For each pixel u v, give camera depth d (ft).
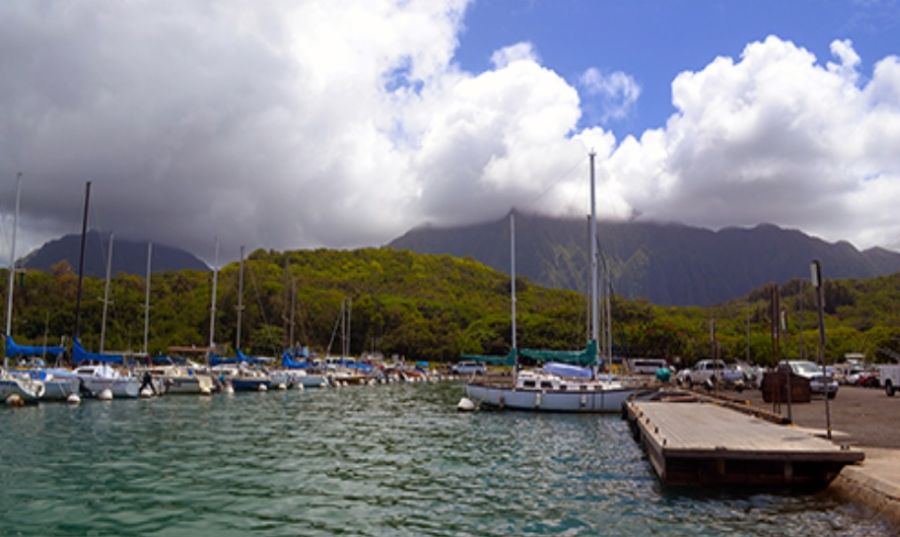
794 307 478.18
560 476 66.18
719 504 51.26
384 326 453.17
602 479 64.28
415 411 144.25
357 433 102.68
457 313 483.10
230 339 353.10
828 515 47.06
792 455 54.34
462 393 214.07
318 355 363.15
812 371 144.77
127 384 159.53
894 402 122.31
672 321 385.29
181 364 237.45
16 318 272.92
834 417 89.66
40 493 56.08
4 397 134.21
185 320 343.67
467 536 44.34
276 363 277.23
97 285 325.83
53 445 84.23
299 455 79.15
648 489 58.29
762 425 74.74
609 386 140.97
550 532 45.11
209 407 145.48
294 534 44.65
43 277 316.40
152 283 380.37
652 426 73.72
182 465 70.64
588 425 116.37
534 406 139.23
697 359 329.72
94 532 44.50
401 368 322.34
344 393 209.26
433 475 66.85
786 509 49.08
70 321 289.74
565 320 372.38
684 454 55.98
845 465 53.06
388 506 52.95
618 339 313.94
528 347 352.49
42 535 43.75
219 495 56.13
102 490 57.47
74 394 144.46
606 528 45.85
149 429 102.63
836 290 488.02
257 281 419.74
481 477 65.77
